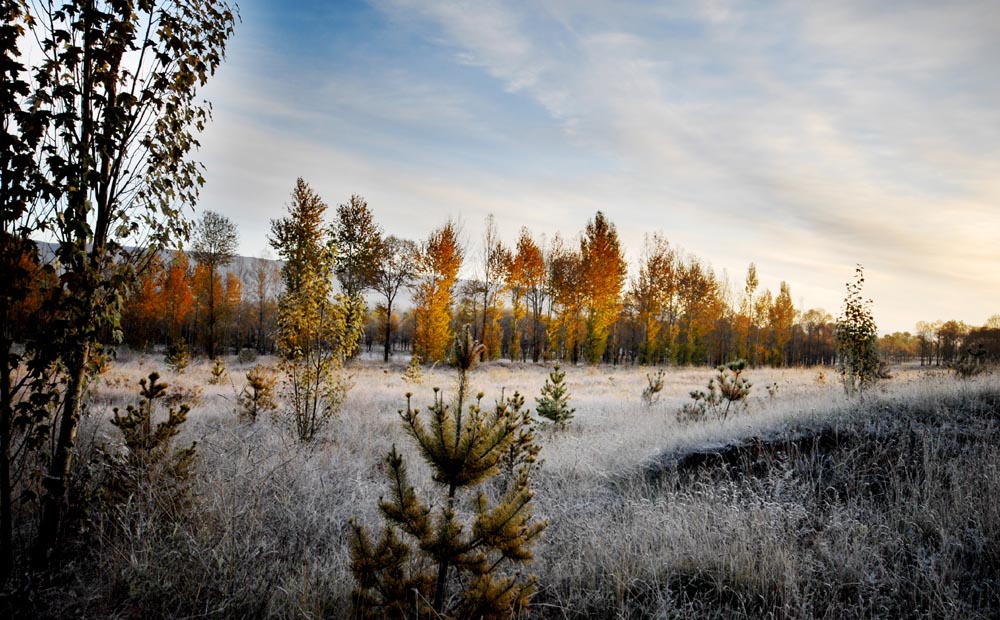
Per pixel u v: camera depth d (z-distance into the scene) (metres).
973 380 8.06
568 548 4.18
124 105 3.80
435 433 2.92
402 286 31.75
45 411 3.58
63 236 3.55
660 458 6.50
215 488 4.37
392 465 2.85
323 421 8.26
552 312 35.75
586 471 6.38
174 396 10.66
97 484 4.11
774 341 50.03
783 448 6.18
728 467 5.99
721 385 9.58
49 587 3.27
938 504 4.40
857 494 4.90
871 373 10.07
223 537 3.67
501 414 3.04
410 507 2.80
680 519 4.45
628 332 47.44
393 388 15.74
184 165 4.38
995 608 3.26
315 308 8.24
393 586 2.75
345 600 3.26
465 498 5.29
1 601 3.02
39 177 3.31
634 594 3.60
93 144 3.65
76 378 3.74
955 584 3.40
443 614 2.69
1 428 3.37
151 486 4.01
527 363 30.92
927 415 6.54
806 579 3.56
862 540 4.03
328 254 8.55
